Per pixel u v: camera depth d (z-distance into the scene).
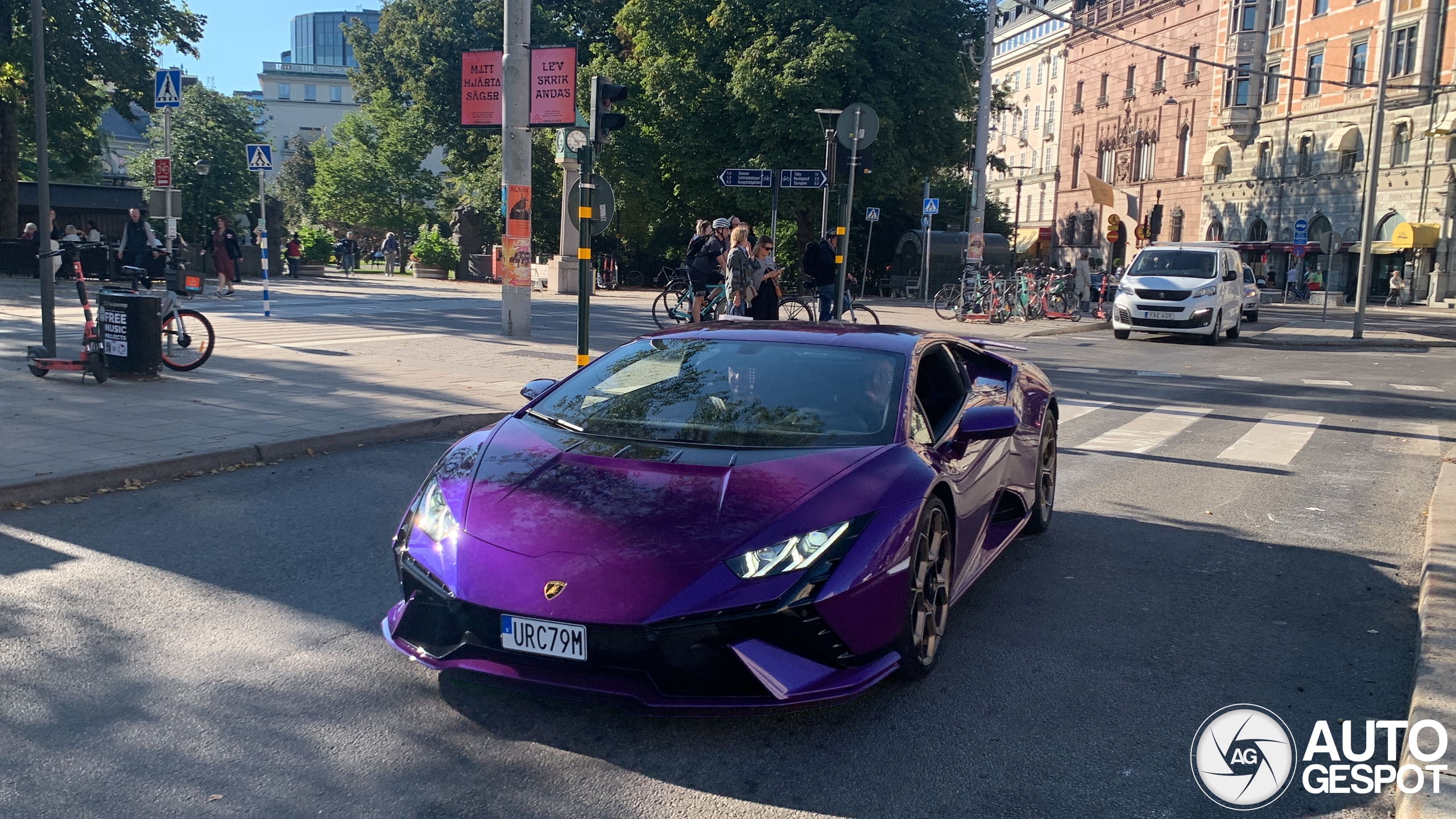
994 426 4.09
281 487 6.38
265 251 17.03
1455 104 41.16
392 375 10.84
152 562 4.89
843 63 31.47
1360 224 45.25
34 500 5.82
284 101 129.62
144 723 3.27
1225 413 10.92
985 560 4.65
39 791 2.84
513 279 15.38
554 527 3.33
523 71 15.07
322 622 4.18
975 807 2.90
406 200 58.00
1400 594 4.96
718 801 2.88
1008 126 78.31
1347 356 18.88
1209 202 54.22
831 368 4.36
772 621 3.12
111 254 23.33
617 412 4.20
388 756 3.09
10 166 32.28
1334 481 7.59
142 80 34.41
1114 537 5.90
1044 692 3.70
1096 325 23.62
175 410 8.41
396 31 46.44
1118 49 61.94
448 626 3.36
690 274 15.35
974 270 24.55
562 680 3.16
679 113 34.47
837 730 3.35
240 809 2.78
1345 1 45.84
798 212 35.62
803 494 3.44
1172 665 4.00
